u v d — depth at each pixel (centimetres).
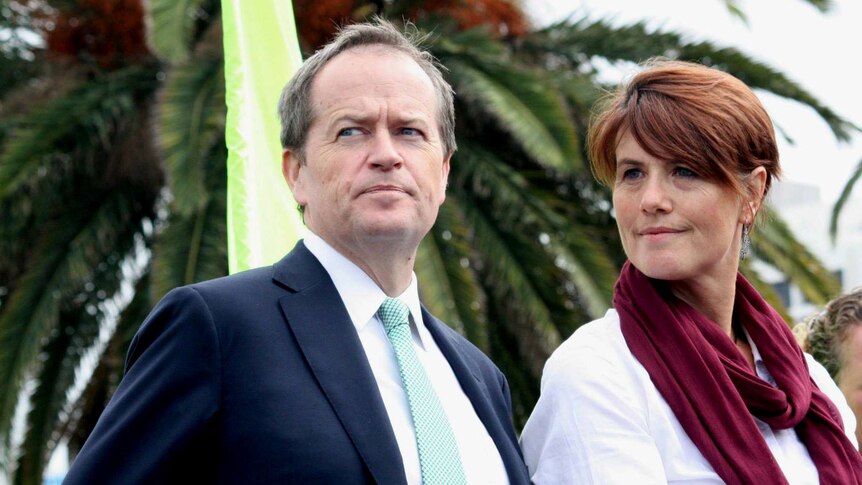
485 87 763
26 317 793
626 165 319
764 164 316
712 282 321
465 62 799
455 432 300
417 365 296
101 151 852
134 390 273
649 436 299
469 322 744
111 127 814
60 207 850
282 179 396
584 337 317
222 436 269
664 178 312
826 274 886
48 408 898
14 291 839
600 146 326
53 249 823
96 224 836
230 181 387
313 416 271
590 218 863
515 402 858
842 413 347
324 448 267
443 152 324
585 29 896
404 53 314
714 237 311
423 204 299
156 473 264
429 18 836
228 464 267
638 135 312
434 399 293
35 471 890
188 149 693
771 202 333
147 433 268
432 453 283
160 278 730
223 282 289
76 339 912
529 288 791
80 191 861
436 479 281
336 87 303
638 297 316
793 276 883
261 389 272
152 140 809
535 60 897
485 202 827
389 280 304
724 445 295
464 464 295
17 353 782
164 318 281
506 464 305
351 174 295
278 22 407
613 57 898
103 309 909
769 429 311
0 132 815
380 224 291
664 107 311
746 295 334
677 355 306
